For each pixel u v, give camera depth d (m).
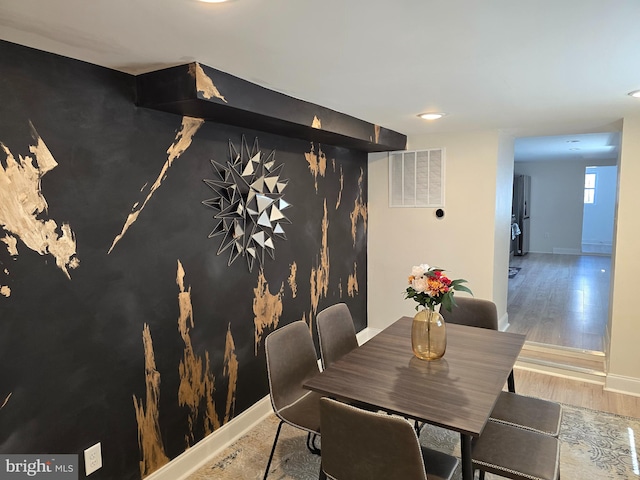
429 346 2.13
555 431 1.99
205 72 1.88
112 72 1.91
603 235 10.59
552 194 9.66
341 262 3.90
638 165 3.10
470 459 1.66
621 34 1.49
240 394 2.79
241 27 1.43
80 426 1.88
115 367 2.02
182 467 2.38
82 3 1.23
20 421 1.68
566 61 1.80
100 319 1.94
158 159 2.15
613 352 3.30
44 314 1.73
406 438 1.42
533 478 1.67
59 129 1.73
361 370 2.05
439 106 2.72
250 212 2.73
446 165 3.93
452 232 3.97
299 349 2.44
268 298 2.99
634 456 2.52
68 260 1.80
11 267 1.61
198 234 2.40
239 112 2.17
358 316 4.30
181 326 2.35
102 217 1.92
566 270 7.75
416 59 1.78
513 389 2.59
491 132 3.72
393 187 4.20
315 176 3.42
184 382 2.38
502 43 1.59
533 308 5.32
